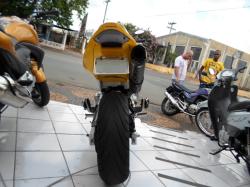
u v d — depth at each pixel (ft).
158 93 31.83
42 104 12.95
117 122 6.73
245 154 10.22
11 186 6.59
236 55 106.32
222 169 10.94
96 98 8.77
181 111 18.79
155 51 110.11
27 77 7.70
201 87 19.88
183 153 11.68
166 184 8.39
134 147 10.91
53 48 82.12
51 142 9.50
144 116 17.37
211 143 14.46
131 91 8.16
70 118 12.51
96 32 6.68
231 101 12.18
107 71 7.00
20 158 7.97
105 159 6.66
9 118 10.94
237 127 10.12
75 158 8.68
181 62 20.97
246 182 10.13
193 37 107.55
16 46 8.77
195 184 8.91
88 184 7.32
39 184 6.91
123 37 6.63
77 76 28.22
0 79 6.47
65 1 85.51
